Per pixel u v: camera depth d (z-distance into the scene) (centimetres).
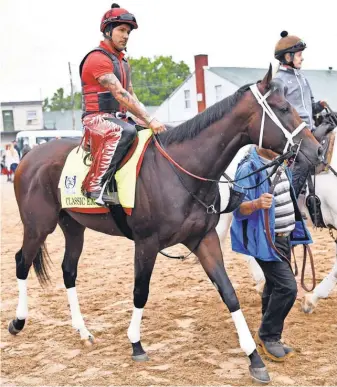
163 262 775
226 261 756
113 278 702
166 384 381
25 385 394
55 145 502
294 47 492
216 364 412
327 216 504
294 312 523
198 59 2756
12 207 1596
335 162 477
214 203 411
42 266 520
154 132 417
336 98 3222
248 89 393
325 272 668
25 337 498
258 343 430
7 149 2577
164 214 402
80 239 498
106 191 420
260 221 397
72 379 401
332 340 448
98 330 503
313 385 369
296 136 379
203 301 572
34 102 5238
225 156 402
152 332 488
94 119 429
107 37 430
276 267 404
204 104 2766
